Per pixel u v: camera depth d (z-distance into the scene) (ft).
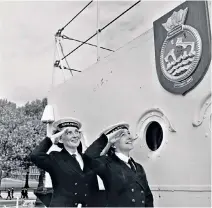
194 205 10.94
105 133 11.43
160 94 12.84
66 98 19.24
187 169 11.36
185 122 11.60
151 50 13.55
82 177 10.64
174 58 12.11
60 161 10.71
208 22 10.99
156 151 12.75
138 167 11.05
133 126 13.99
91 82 17.13
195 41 11.32
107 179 10.08
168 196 11.88
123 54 15.15
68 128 11.30
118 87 15.20
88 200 10.59
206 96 10.86
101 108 16.10
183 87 11.67
